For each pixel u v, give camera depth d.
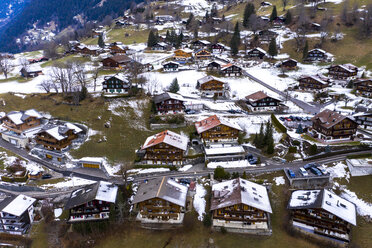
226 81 128.75
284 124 91.69
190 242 56.59
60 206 65.44
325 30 169.25
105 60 141.25
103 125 91.94
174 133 83.88
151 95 108.94
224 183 64.75
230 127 84.00
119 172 76.38
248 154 79.19
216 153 77.69
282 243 55.38
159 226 59.97
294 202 59.12
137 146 86.19
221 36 191.75
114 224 60.00
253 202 56.84
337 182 68.44
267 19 198.12
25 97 106.56
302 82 120.88
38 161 80.00
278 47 167.50
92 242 58.19
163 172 75.38
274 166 74.31
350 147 77.31
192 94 115.56
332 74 132.62
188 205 64.62
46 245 58.34
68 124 86.31
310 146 77.44
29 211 62.06
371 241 54.88
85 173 75.75
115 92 109.38
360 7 184.62
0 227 61.19
